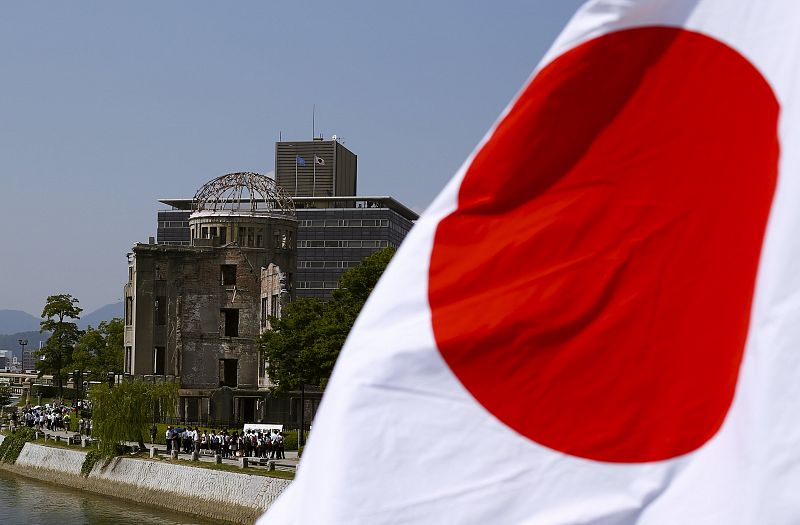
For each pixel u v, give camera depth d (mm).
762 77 22594
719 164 22969
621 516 21812
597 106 23125
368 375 22188
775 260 21109
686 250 22922
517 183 23172
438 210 23328
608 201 23109
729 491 21359
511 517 21906
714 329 22516
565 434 22141
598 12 22969
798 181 21250
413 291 22906
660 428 22266
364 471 21844
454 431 22000
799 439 20312
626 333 22734
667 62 22953
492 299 22625
